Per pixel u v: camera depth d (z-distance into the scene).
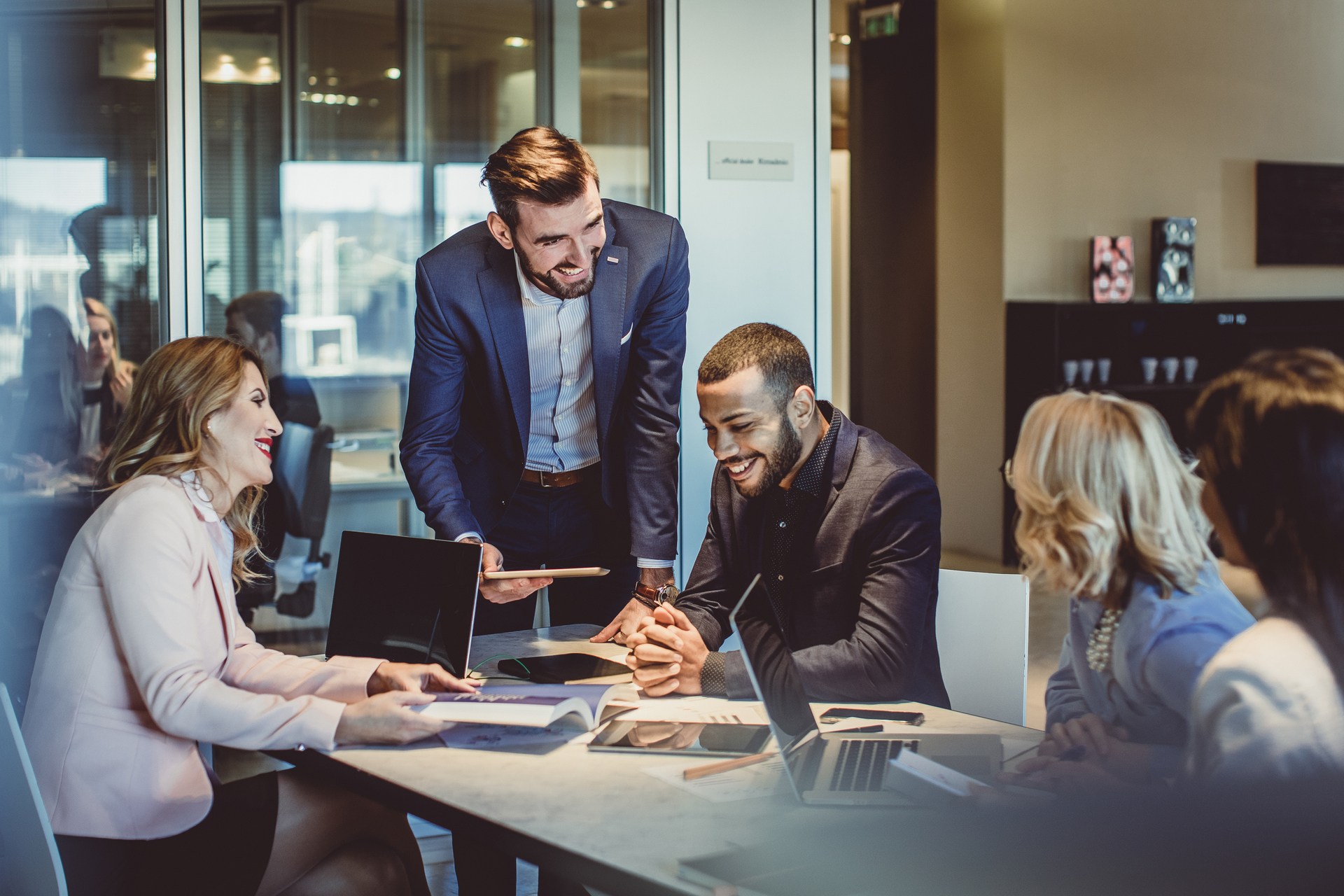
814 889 1.21
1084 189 7.01
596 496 2.66
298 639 3.36
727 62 3.60
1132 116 7.10
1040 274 6.94
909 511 2.06
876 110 7.54
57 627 1.79
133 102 3.06
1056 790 1.44
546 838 1.35
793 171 3.70
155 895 1.72
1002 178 6.79
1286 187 7.50
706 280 3.61
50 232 3.02
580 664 2.08
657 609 2.11
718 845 1.33
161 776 1.76
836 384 7.83
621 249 2.51
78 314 3.06
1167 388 6.85
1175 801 1.30
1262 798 1.24
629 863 1.28
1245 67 7.38
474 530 2.43
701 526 3.63
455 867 2.61
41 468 3.07
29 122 2.98
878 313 7.68
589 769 1.58
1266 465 1.27
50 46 2.98
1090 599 1.74
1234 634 1.60
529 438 2.61
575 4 3.46
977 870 1.27
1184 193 7.30
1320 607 1.25
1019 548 1.73
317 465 3.33
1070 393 1.71
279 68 3.18
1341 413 1.25
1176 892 1.26
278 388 3.27
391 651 1.98
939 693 2.07
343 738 1.71
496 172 2.24
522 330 2.48
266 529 3.29
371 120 3.30
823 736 1.71
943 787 1.45
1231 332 7.18
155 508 1.79
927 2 7.23
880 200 7.60
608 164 3.54
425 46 3.33
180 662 1.73
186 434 1.88
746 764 1.60
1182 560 1.62
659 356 2.59
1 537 3.05
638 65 3.54
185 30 3.06
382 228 3.34
